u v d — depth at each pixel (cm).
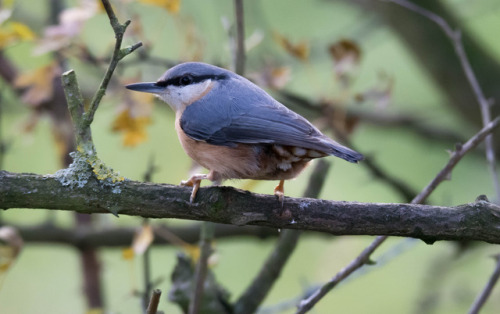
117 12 889
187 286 812
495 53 1347
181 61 932
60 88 1074
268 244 1115
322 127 1026
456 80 1284
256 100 793
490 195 1224
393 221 647
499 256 764
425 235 646
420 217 645
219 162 785
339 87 1039
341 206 656
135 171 1272
